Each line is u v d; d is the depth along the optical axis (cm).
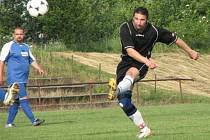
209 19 11338
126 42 2038
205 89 7069
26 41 9850
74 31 9594
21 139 2328
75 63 7250
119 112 4225
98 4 11225
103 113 4134
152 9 11231
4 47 3025
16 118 3819
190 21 10769
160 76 7369
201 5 11744
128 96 2106
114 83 2027
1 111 5266
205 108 4497
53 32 9612
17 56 3016
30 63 3097
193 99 6106
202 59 8850
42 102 5722
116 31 10169
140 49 2098
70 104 5634
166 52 8912
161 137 2223
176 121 3134
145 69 2092
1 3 9931
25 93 3055
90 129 2723
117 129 2678
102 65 7562
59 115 4006
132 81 2028
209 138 2195
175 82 7231
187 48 2125
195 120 3186
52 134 2519
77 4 9725
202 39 10300
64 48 8938
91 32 10000
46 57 7231
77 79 6525
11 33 9744
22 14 9881
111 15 10869
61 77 6500
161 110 4294
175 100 6028
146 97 6056
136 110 2145
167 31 2108
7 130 2777
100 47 9200
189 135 2302
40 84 6275
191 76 7669
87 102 5828
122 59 2111
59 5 9512
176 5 11506
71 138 2300
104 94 5988
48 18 9462
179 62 8331
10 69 3020
